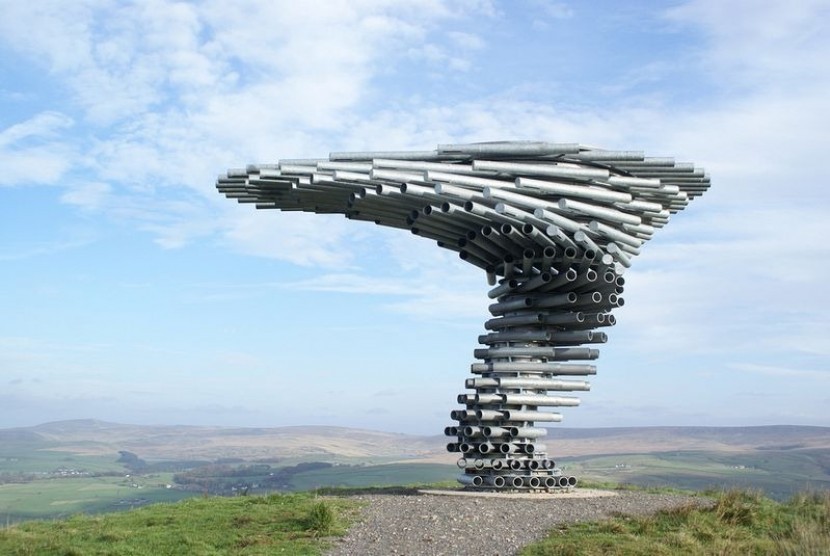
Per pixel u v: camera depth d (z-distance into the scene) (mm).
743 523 12914
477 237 16266
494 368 16297
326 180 15648
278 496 15852
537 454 16328
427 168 15562
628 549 11086
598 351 16359
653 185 16312
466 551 11250
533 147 15711
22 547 12117
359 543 11789
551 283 16047
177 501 16500
